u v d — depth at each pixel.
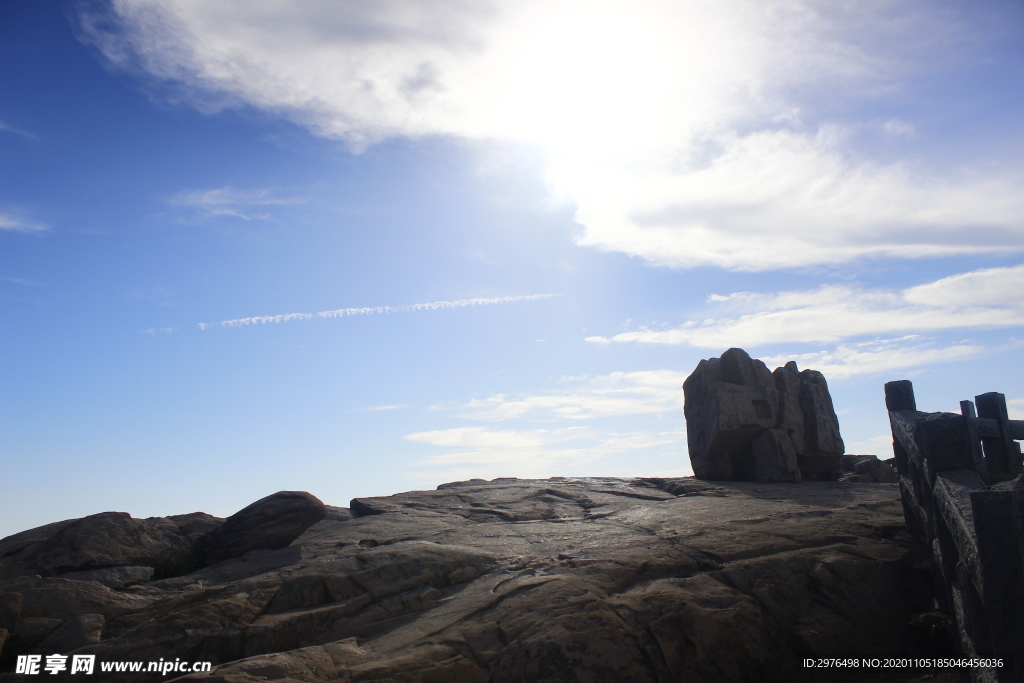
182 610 9.73
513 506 15.91
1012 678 5.05
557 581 10.11
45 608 10.09
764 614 9.82
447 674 8.43
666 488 18.12
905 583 10.90
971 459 7.88
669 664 8.74
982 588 5.46
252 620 9.79
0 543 13.00
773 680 9.27
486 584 10.79
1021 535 4.93
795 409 19.52
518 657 8.66
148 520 13.61
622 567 10.61
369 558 11.33
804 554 11.06
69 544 12.03
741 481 18.80
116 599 10.52
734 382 19.45
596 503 16.11
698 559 11.04
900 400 11.51
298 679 7.79
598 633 8.83
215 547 12.48
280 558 12.09
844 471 21.69
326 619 9.95
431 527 13.90
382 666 8.24
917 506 10.59
